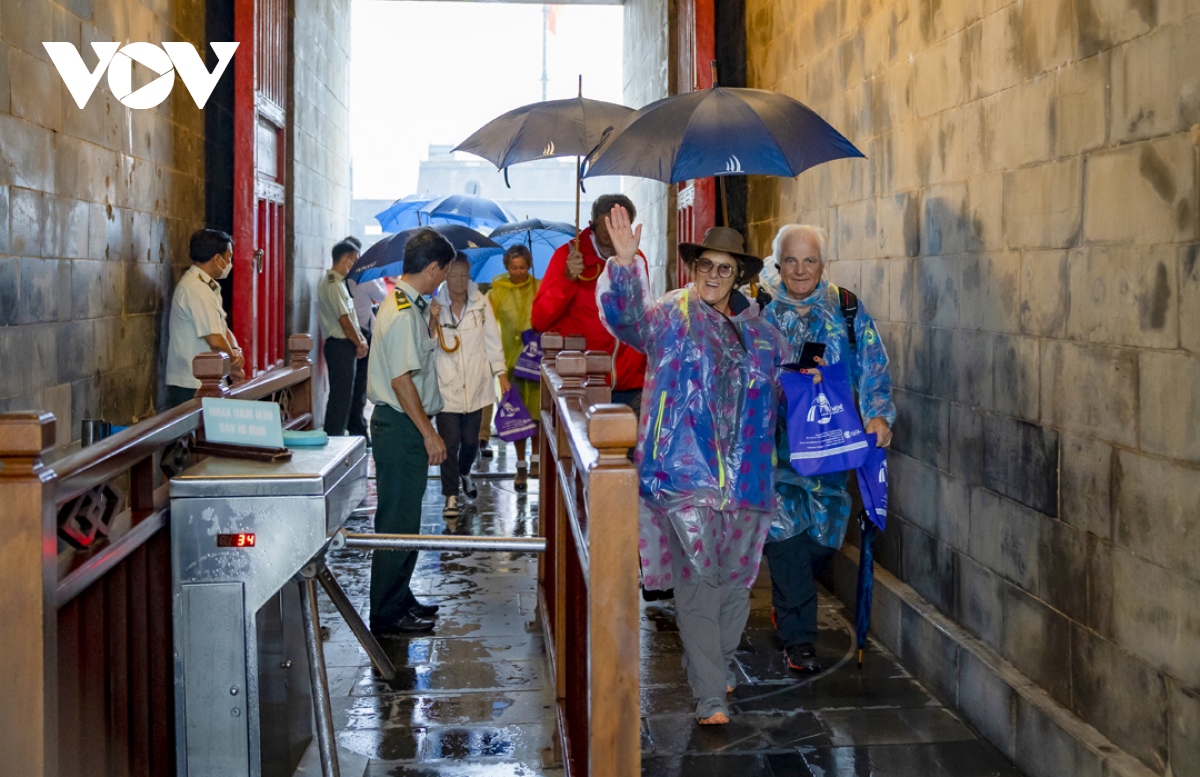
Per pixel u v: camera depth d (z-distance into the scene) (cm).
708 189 694
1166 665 259
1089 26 288
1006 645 344
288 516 247
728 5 719
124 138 531
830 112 518
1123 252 275
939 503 397
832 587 511
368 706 371
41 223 427
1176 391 254
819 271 396
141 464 242
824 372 383
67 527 201
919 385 414
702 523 344
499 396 699
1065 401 305
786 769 325
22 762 178
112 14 512
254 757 249
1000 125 342
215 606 246
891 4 435
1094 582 291
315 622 261
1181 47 249
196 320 586
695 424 347
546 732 351
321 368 984
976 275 362
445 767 325
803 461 375
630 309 346
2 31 390
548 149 496
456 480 658
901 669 411
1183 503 251
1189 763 249
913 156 415
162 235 597
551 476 418
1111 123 279
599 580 201
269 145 765
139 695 238
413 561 452
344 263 889
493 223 1007
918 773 322
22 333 408
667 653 428
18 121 404
